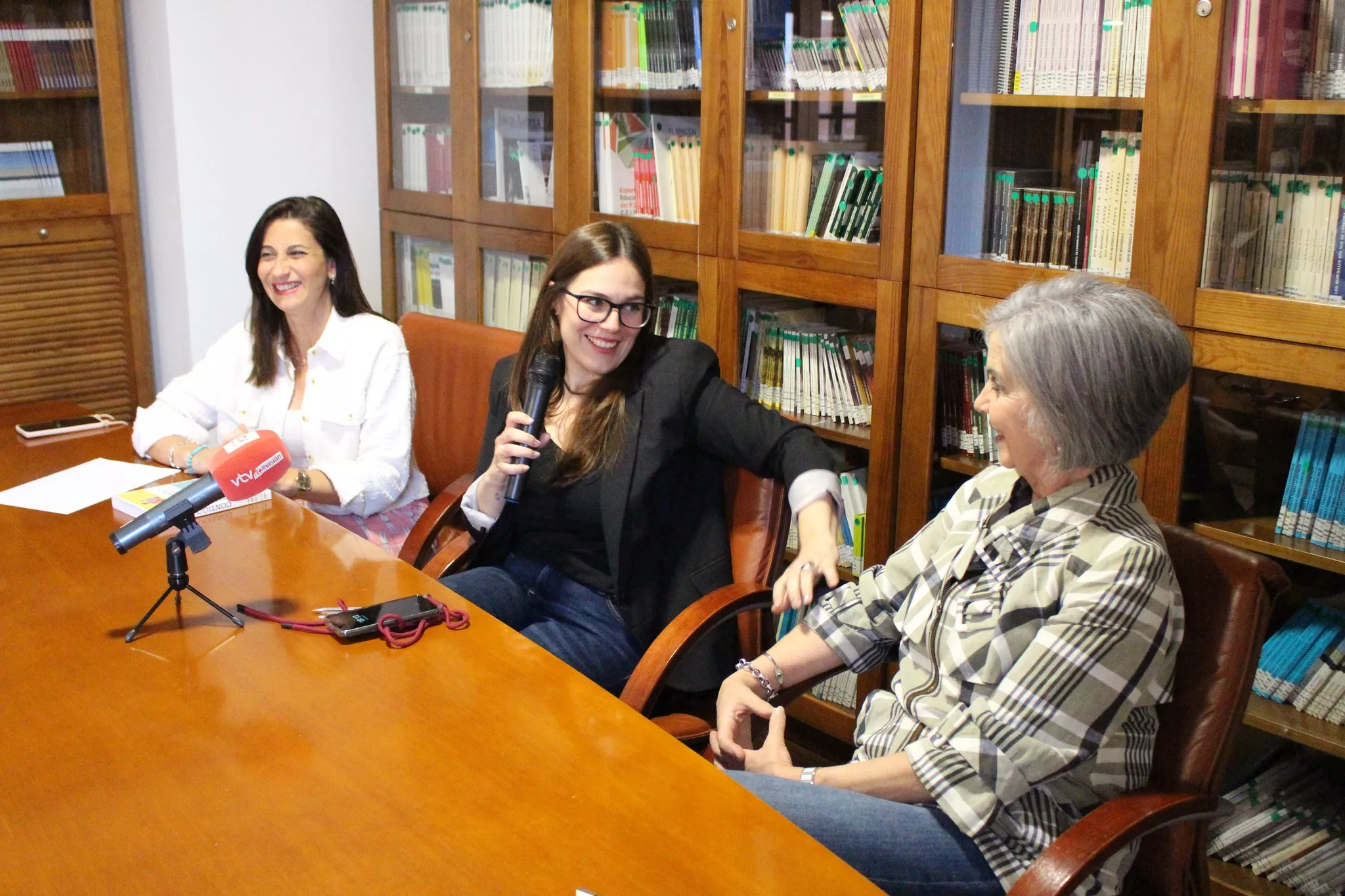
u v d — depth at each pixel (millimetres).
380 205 3936
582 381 2145
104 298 3789
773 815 1184
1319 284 1875
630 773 1254
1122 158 2096
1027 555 1529
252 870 1077
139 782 1226
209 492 1636
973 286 2324
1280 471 1980
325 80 3947
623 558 2053
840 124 2523
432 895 1042
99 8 3600
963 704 1572
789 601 1830
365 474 2420
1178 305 2020
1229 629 1467
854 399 2629
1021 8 2211
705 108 2775
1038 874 1289
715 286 2846
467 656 1538
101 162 3721
